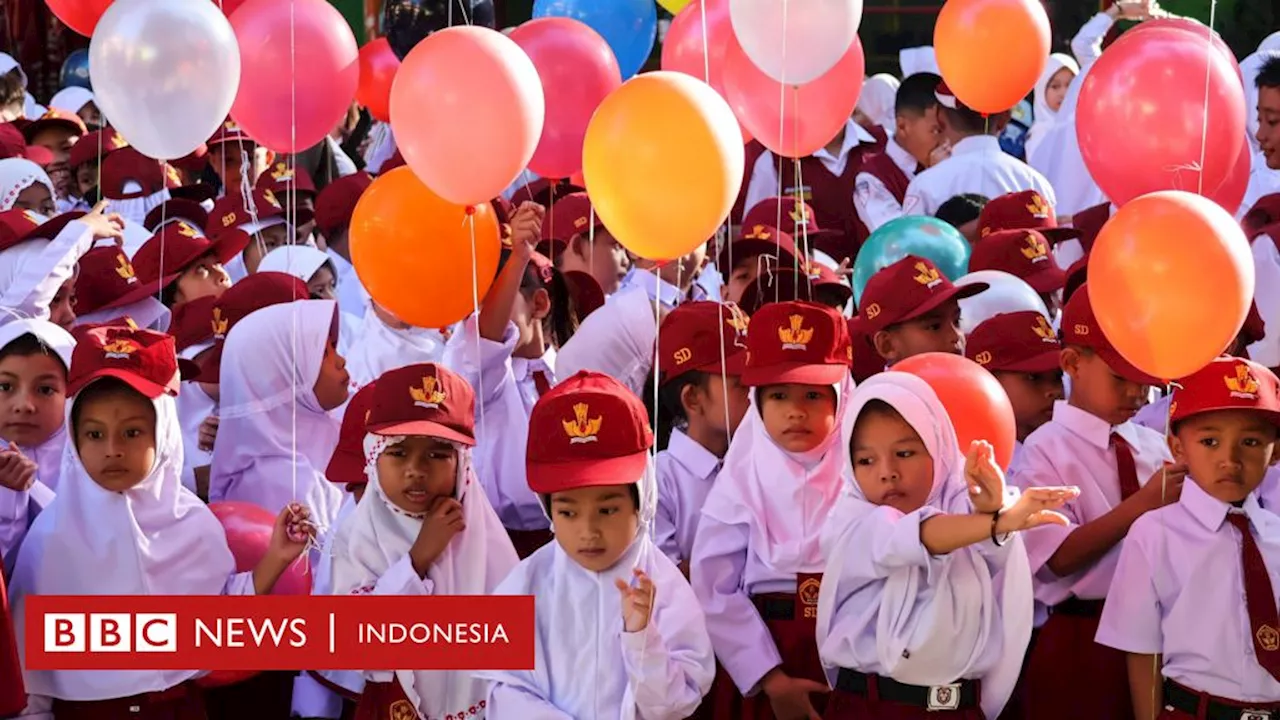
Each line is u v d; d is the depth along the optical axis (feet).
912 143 23.29
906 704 11.34
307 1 14.66
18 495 12.34
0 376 13.16
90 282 16.80
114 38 12.78
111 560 11.84
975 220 20.39
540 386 15.61
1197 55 13.04
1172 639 12.03
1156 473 12.60
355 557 11.93
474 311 13.98
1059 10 29.12
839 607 11.66
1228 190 14.82
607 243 17.94
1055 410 13.82
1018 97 16.44
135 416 11.84
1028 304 14.98
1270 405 11.82
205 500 15.88
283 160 21.77
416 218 13.30
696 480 13.74
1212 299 11.10
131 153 23.88
